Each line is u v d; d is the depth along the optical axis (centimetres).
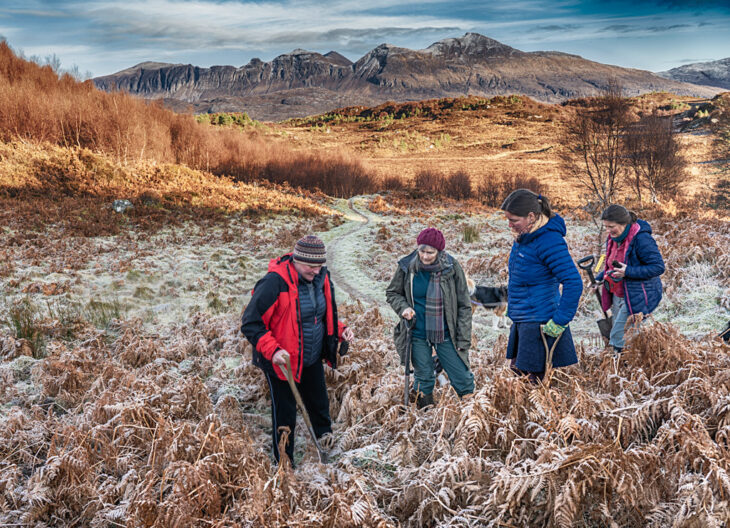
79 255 1130
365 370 455
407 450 305
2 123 2048
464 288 365
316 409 361
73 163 1931
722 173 2909
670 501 253
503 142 7744
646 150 2309
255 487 255
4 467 329
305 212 1956
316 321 334
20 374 511
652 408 300
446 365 372
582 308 762
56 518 290
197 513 256
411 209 2270
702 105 8331
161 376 453
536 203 329
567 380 375
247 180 2739
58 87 2602
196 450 297
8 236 1205
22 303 768
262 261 1255
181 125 2973
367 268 1220
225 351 573
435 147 7456
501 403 317
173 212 1708
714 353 370
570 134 2481
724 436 285
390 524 253
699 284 750
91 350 563
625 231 437
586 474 242
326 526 247
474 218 1969
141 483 275
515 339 365
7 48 2508
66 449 328
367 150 6919
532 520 255
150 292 926
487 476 276
